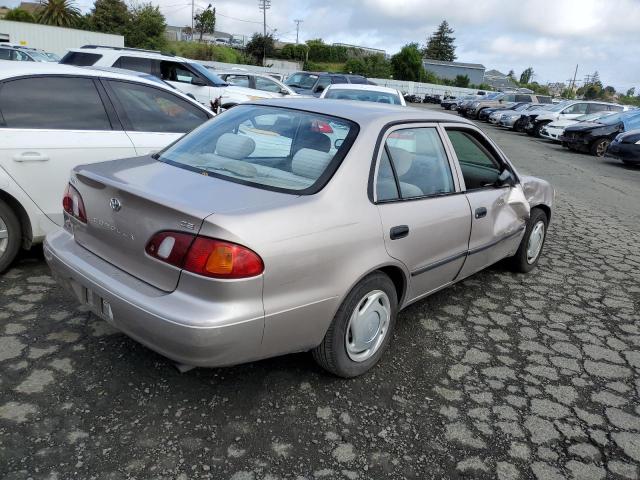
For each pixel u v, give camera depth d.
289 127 3.31
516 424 2.92
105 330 3.51
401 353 3.57
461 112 38.66
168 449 2.52
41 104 4.27
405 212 3.23
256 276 2.44
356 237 2.87
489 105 36.19
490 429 2.86
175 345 2.43
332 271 2.77
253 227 2.46
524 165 13.95
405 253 3.24
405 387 3.18
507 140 21.45
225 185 2.82
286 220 2.58
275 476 2.42
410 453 2.63
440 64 104.62
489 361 3.56
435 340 3.79
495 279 5.07
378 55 83.44
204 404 2.86
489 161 4.45
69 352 3.23
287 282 2.57
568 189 10.62
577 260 5.86
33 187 4.13
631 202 9.67
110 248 2.84
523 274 5.27
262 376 3.15
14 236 4.15
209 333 2.37
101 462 2.41
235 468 2.44
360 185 2.99
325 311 2.80
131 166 3.17
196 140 3.50
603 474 2.60
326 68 77.44
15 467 2.34
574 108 23.62
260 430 2.70
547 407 3.09
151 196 2.57
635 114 18.22
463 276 4.10
